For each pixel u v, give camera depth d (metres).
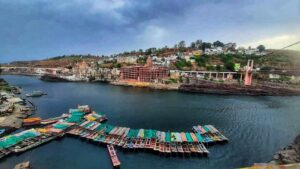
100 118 99.81
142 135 74.12
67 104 139.75
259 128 93.50
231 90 195.75
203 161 62.16
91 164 60.44
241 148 71.62
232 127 94.50
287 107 137.12
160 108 129.38
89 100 154.88
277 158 58.66
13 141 69.44
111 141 71.69
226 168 58.91
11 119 95.06
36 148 69.31
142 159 62.38
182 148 66.69
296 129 92.31
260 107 136.62
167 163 60.66
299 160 53.38
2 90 175.00
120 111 120.50
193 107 133.50
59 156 64.56
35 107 127.69
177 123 98.12
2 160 61.94
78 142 73.62
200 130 82.75
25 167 56.72
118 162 59.56
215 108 131.75
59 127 82.56
